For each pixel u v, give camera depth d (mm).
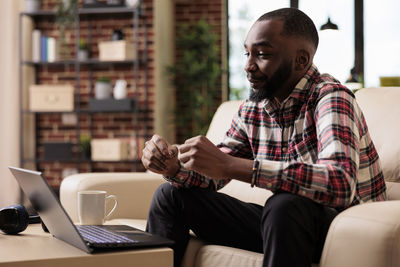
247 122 1502
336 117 1205
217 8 5746
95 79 4914
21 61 4754
